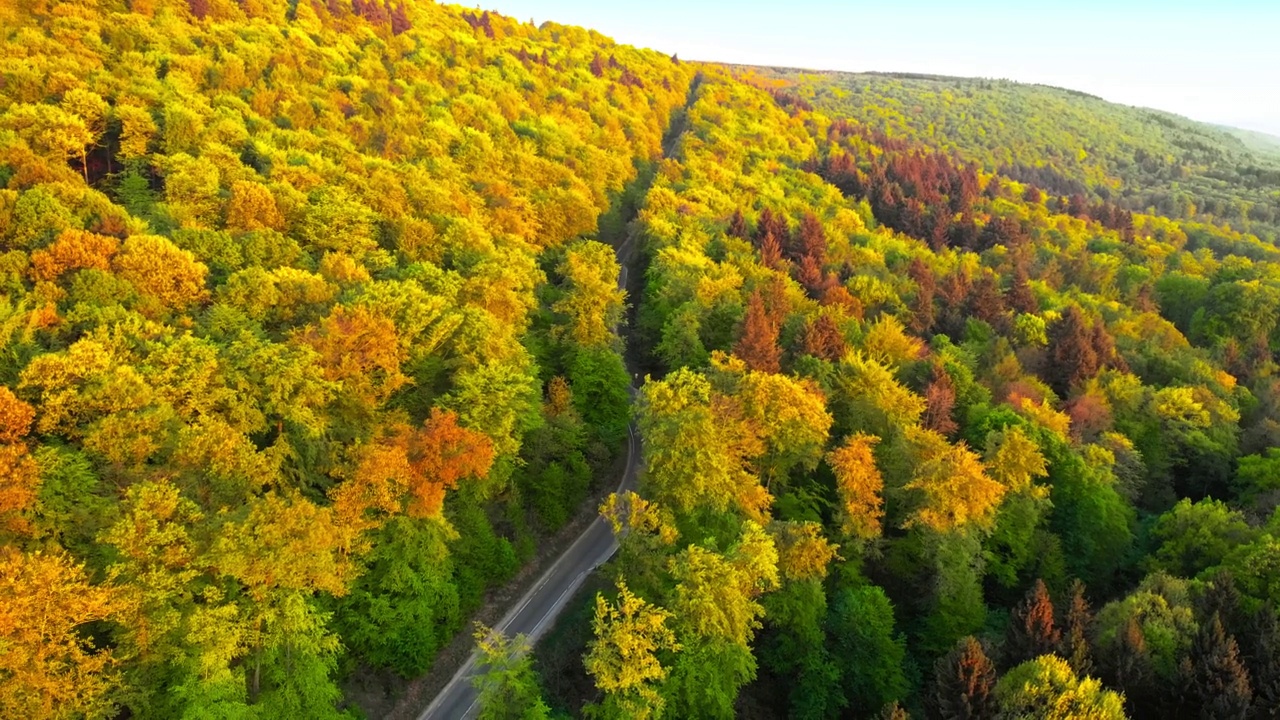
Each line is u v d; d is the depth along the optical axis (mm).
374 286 69875
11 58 100562
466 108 159625
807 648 56219
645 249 133125
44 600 35469
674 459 58375
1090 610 65250
